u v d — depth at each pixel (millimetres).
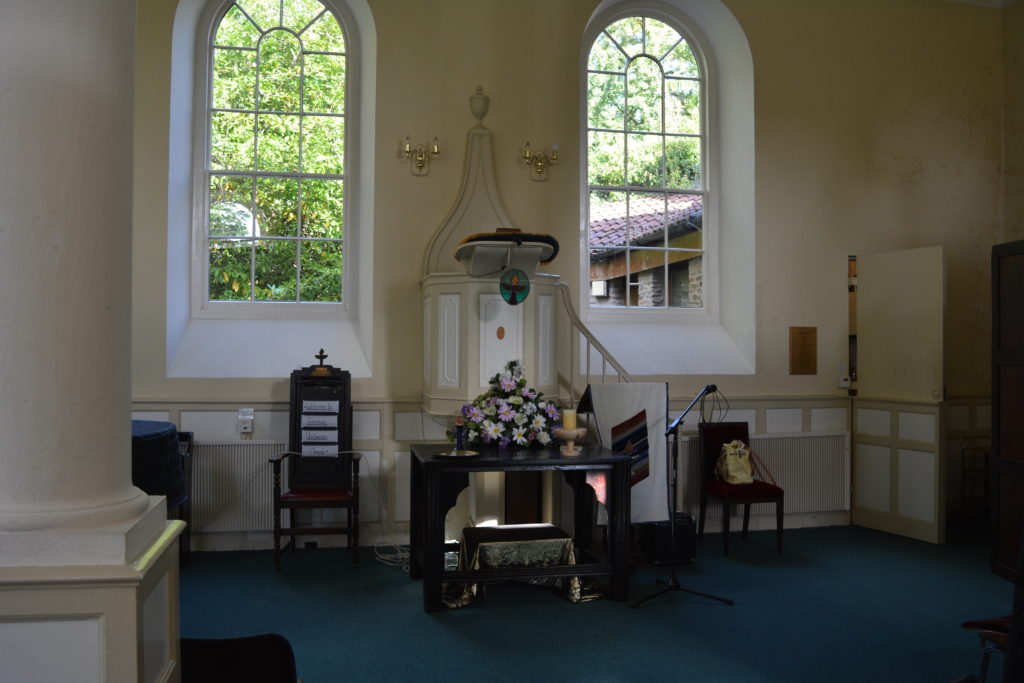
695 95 6734
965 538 5961
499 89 5824
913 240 6656
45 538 1657
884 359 6230
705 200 6715
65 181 1714
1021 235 6688
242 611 4156
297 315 5879
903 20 6691
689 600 4426
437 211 5699
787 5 6453
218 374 5395
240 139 5883
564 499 5473
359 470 5371
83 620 1652
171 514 4805
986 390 6777
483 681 3324
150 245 5309
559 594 4473
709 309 6676
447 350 5027
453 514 5637
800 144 6441
